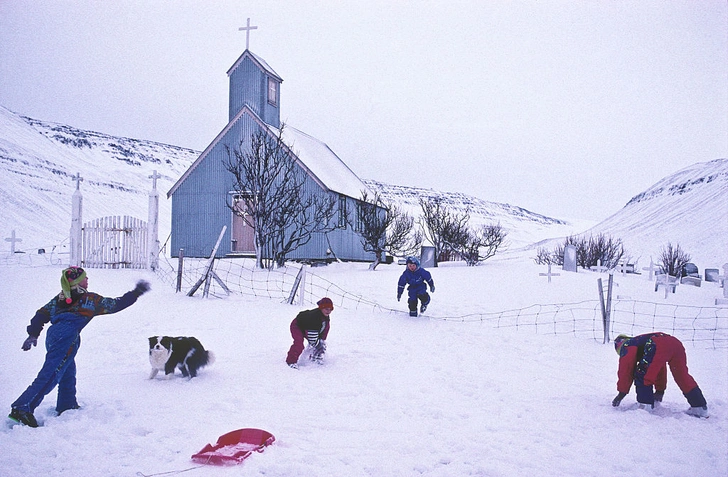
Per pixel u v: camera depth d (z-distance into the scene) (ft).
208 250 90.12
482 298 54.13
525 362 31.14
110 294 47.21
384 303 50.72
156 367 24.75
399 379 26.13
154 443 17.38
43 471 15.19
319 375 26.40
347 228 96.89
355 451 16.87
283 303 46.03
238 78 93.09
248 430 17.56
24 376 25.20
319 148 114.62
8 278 52.90
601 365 31.30
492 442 17.85
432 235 113.19
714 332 42.22
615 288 63.62
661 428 19.72
